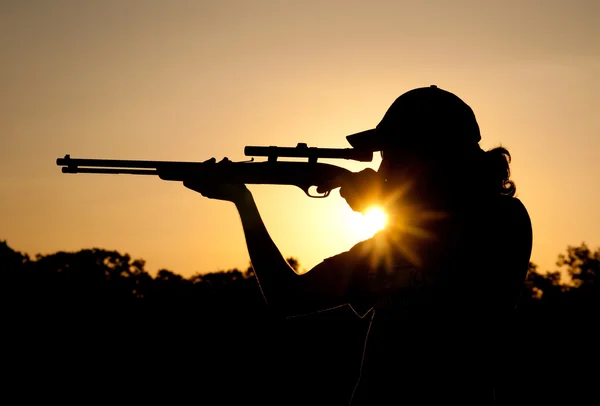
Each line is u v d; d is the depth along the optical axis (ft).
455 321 12.91
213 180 17.33
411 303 13.01
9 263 213.25
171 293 185.37
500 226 13.29
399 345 12.92
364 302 13.35
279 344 149.48
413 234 13.26
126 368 175.01
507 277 13.17
